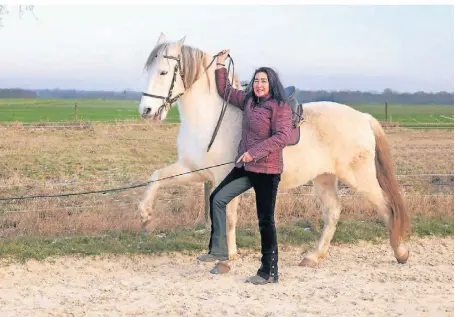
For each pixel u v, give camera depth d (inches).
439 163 573.9
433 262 266.5
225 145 239.3
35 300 207.0
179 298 210.7
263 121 219.6
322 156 251.1
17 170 497.0
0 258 250.2
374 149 262.4
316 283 231.9
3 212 325.4
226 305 202.5
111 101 1990.7
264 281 228.5
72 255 258.8
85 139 722.2
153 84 234.8
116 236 285.3
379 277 241.6
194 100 240.8
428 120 1044.5
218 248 226.1
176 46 236.5
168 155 618.2
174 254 267.6
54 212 315.0
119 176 477.4
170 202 355.9
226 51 247.3
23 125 822.5
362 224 315.3
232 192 225.0
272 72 221.8
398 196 263.6
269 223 225.9
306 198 347.6
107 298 209.6
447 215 336.5
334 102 266.1
